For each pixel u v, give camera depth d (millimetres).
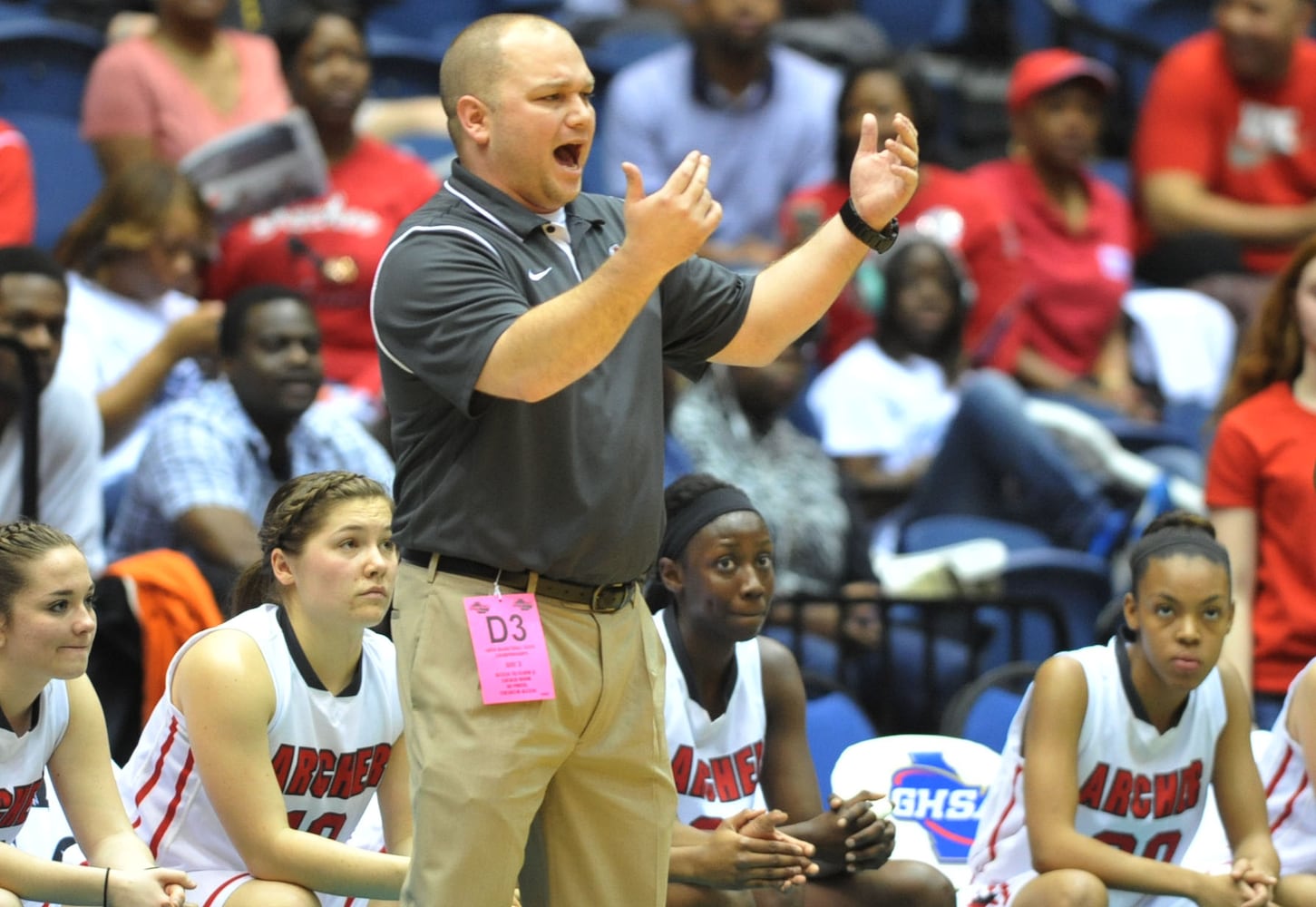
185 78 20719
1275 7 23812
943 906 11695
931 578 17203
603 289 7621
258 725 10289
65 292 14930
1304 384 14562
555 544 8414
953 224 21953
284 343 15383
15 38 22000
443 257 8211
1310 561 14156
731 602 11359
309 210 19281
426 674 8477
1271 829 12320
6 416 14648
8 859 9836
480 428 8359
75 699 10648
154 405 17516
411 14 26734
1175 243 23953
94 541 15203
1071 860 11227
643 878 8938
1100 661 11664
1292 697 12125
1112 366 22750
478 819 8352
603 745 8781
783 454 18078
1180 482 19453
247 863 10289
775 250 21969
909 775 13211
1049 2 28125
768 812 10609
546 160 8469
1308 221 23953
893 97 21516
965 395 19328
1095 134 22969
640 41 26531
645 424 8656
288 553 10492
